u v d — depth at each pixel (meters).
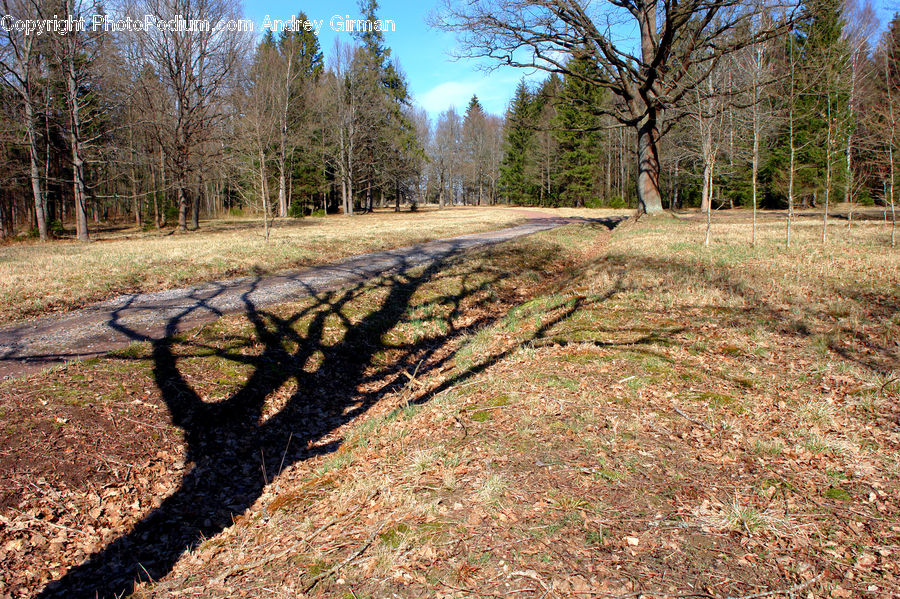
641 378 5.67
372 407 6.69
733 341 6.84
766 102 26.88
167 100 29.33
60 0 23.31
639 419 4.70
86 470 4.82
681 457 4.01
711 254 14.32
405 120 49.88
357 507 3.91
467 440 4.65
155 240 22.58
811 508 3.28
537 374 6.09
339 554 3.33
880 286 9.42
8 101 24.56
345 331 8.99
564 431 4.57
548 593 2.70
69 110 25.44
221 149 30.11
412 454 4.61
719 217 31.69
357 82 45.06
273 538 3.79
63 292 10.03
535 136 62.06
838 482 3.54
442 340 9.45
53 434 5.12
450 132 72.12
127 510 4.55
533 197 64.25
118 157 30.34
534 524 3.30
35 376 6.15
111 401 5.83
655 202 25.66
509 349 7.46
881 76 21.64
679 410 4.84
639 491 3.59
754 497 3.44
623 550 2.99
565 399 5.27
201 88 29.41
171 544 4.14
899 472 3.58
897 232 18.81
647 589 2.67
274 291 10.91
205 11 28.22
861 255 13.05
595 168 56.06
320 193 51.25
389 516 3.64
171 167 30.25
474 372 6.73
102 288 10.61
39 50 23.81
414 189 70.12
